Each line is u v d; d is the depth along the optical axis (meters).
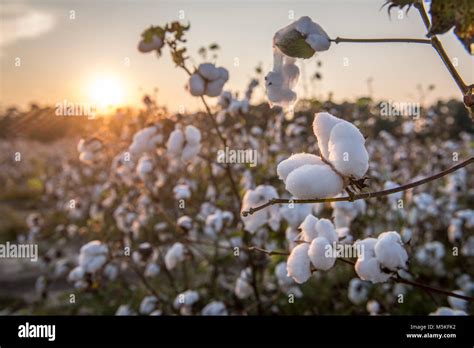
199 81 1.93
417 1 0.85
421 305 3.36
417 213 4.28
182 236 2.99
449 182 5.12
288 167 0.89
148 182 3.48
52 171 11.19
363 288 3.21
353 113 3.73
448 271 4.18
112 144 3.39
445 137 6.32
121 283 4.05
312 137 3.80
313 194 0.84
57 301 4.58
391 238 1.19
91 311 4.04
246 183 3.14
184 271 3.62
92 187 7.06
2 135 13.70
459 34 0.75
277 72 1.02
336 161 0.84
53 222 7.11
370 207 3.08
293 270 1.18
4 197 11.10
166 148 2.33
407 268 1.20
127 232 3.91
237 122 3.31
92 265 2.77
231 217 3.16
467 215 4.03
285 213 2.33
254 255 2.97
